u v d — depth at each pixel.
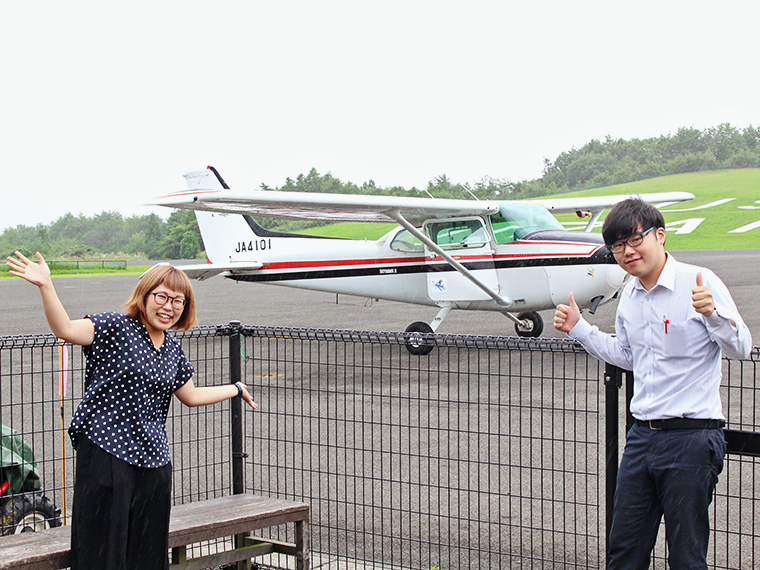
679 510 2.63
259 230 14.20
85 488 2.69
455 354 10.87
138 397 2.76
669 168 97.94
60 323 2.65
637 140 111.62
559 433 5.99
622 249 2.71
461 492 4.75
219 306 21.45
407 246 12.12
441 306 11.79
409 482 3.67
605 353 2.98
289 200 10.12
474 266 11.34
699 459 2.62
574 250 10.53
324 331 3.81
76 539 2.71
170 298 2.84
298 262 13.05
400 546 3.88
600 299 10.57
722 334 2.52
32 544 2.88
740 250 37.97
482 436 5.94
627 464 2.79
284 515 3.33
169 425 6.63
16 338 3.68
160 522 2.83
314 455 5.58
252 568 3.84
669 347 2.66
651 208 2.73
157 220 117.25
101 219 143.25
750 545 3.85
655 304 2.70
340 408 7.09
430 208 10.98
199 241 94.19
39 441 6.21
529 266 10.91
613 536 2.82
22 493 3.69
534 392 7.70
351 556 3.87
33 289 32.41
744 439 2.95
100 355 2.74
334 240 13.51
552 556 3.55
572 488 4.76
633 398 2.81
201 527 3.07
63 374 3.82
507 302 11.20
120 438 2.71
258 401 7.49
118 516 2.69
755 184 74.06
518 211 11.41
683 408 2.64
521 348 3.38
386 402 7.32
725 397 7.34
